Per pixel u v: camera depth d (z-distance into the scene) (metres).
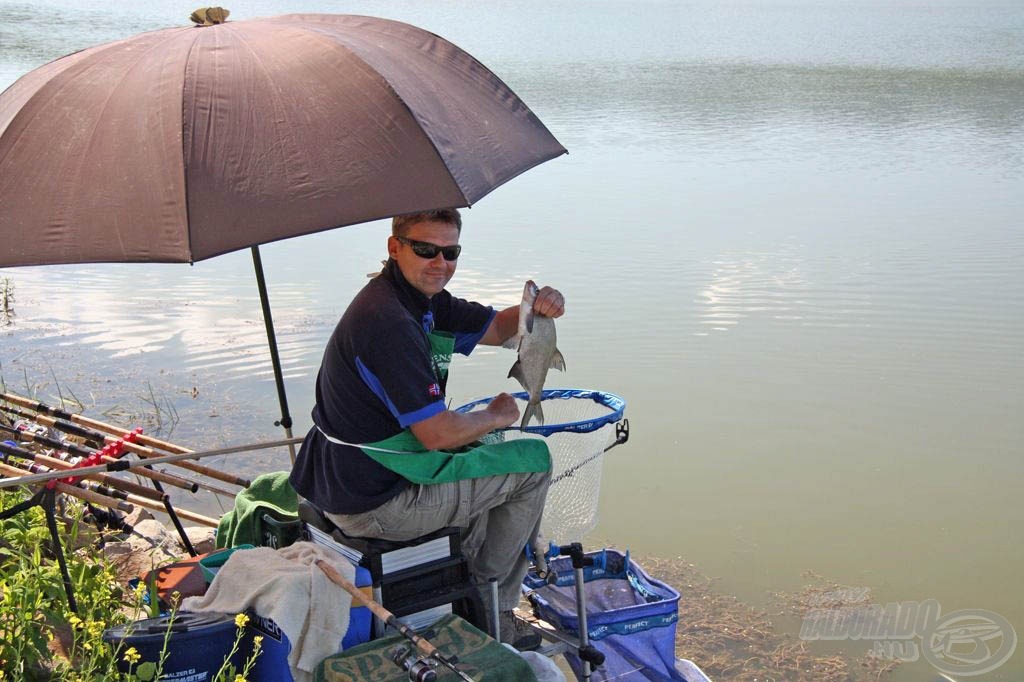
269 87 3.69
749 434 8.77
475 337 4.64
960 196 17.02
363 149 3.61
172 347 10.12
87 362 9.74
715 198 16.62
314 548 4.06
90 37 34.59
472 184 3.69
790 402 9.27
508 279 12.19
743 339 10.55
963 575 6.94
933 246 13.91
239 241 3.37
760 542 7.30
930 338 10.69
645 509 7.72
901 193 17.20
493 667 3.69
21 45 31.19
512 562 4.29
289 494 4.89
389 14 60.62
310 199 3.47
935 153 21.03
